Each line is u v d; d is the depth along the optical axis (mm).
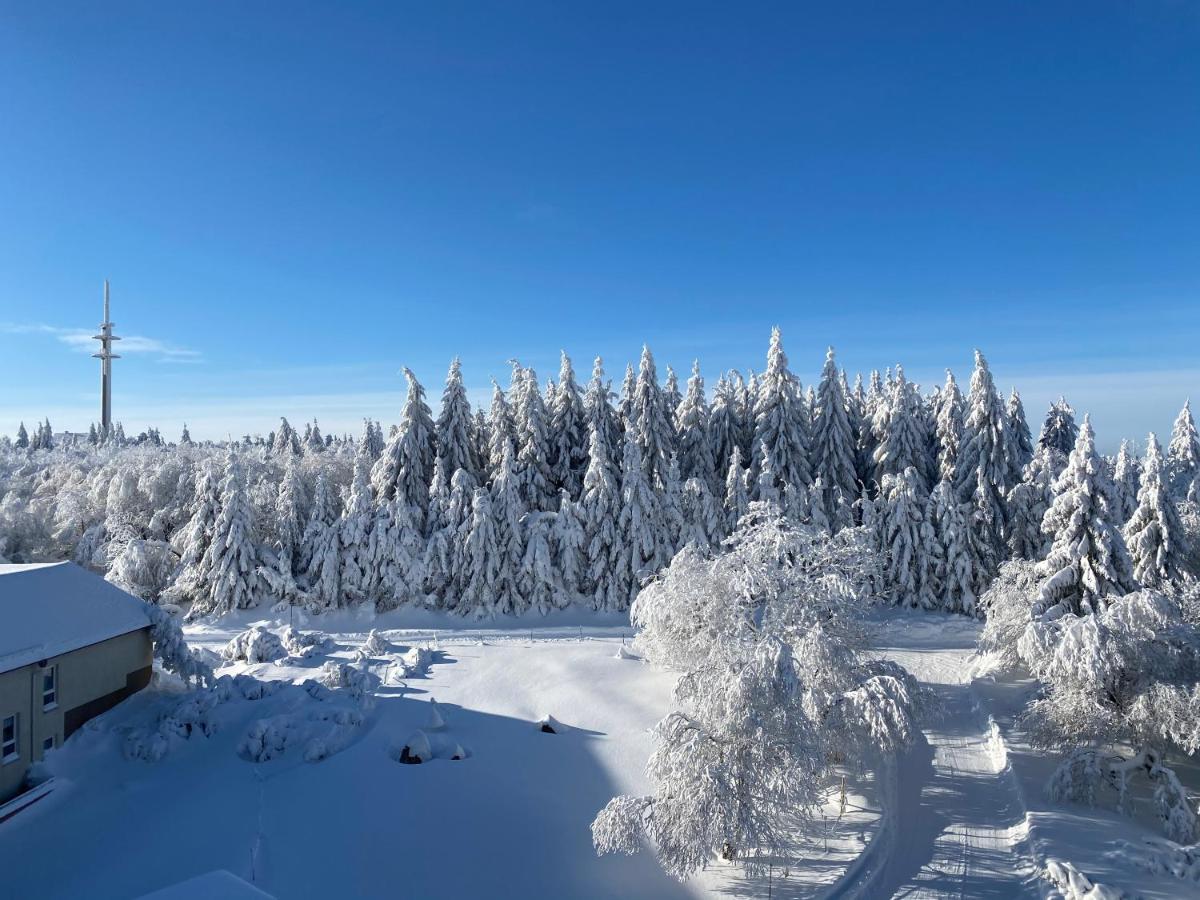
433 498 44562
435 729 23812
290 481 45844
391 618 41375
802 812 17391
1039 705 21797
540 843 18094
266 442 109375
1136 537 29078
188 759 21688
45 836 17984
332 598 41531
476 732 23984
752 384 58531
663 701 26438
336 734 22516
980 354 44125
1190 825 18359
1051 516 25828
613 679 28781
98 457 82625
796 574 20547
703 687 17609
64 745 21562
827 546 21922
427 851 17500
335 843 17469
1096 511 24859
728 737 16516
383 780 20250
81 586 24562
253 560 41750
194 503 47500
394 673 29453
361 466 48188
